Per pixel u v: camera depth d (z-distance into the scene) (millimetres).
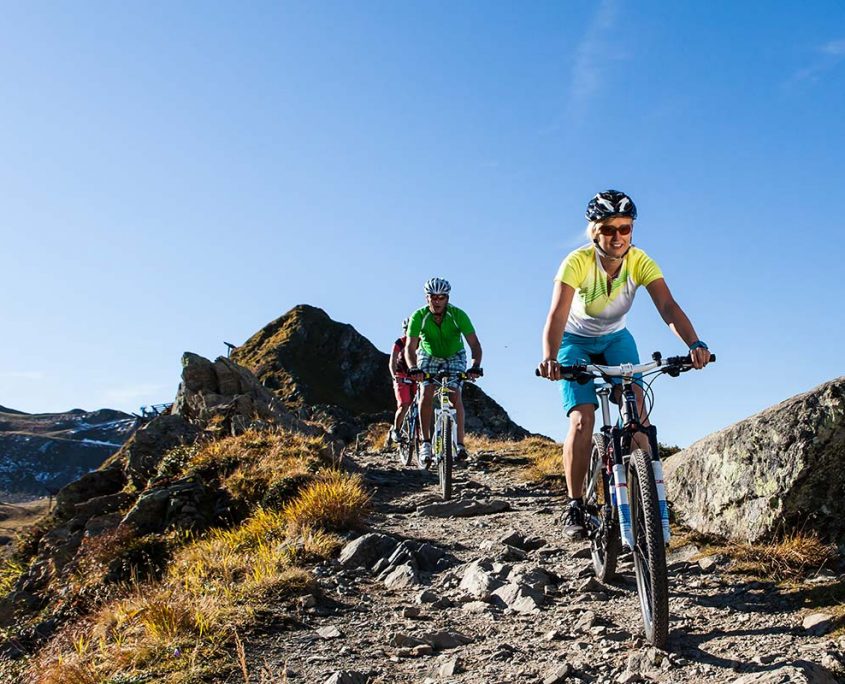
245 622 5102
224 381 15484
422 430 10406
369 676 4320
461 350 10711
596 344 5430
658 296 5082
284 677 4176
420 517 9078
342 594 5930
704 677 3842
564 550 6887
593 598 5402
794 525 5734
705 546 6129
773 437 5926
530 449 14336
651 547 4027
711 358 4574
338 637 4941
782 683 3508
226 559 7102
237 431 13469
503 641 4797
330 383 41875
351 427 22297
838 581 4895
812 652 3918
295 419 15688
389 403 42719
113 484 13062
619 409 4770
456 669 4332
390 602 5781
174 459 12281
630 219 4793
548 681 4016
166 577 7957
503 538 7352
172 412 15766
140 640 5039
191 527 10211
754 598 4938
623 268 5074
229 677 4324
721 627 4508
